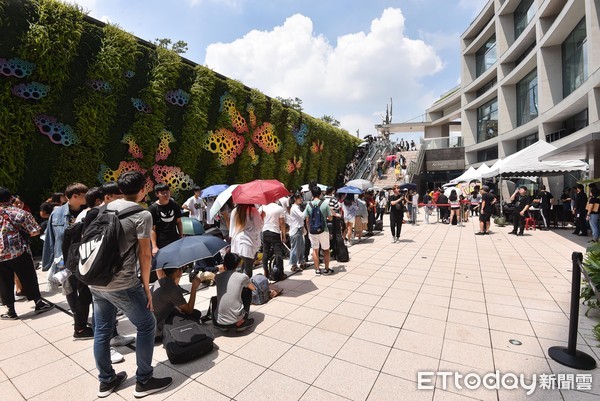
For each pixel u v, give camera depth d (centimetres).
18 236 399
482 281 529
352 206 891
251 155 1384
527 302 429
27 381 268
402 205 919
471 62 3203
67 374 278
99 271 214
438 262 670
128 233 232
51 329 371
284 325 370
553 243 877
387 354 302
